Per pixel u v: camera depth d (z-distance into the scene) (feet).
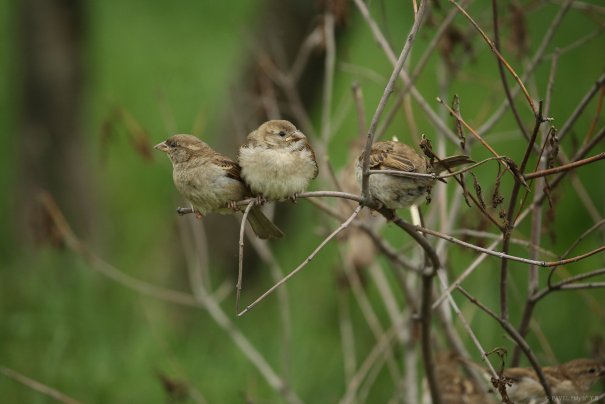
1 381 37.55
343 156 48.49
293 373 38.96
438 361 30.76
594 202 47.65
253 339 41.14
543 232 28.35
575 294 40.47
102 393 37.55
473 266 26.25
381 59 55.42
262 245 33.88
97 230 48.73
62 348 38.42
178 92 57.41
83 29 48.14
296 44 42.93
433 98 50.83
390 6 58.49
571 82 54.60
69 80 47.24
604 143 31.50
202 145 27.81
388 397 38.17
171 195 48.01
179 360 39.04
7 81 58.90
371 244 31.73
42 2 46.60
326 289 43.73
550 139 21.40
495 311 38.04
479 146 46.01
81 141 48.21
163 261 46.80
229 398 37.83
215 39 62.03
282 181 26.86
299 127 42.86
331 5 31.96
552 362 30.55
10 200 49.39
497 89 32.60
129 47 61.41
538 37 57.31
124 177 54.24
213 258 46.06
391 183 26.18
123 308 42.34
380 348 32.32
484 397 29.55
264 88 36.60
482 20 34.42
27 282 42.32
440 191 29.19
